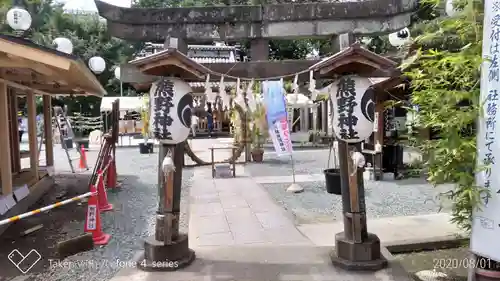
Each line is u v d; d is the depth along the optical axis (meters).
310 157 15.95
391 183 9.79
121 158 16.78
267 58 5.94
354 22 5.81
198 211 7.27
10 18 7.83
